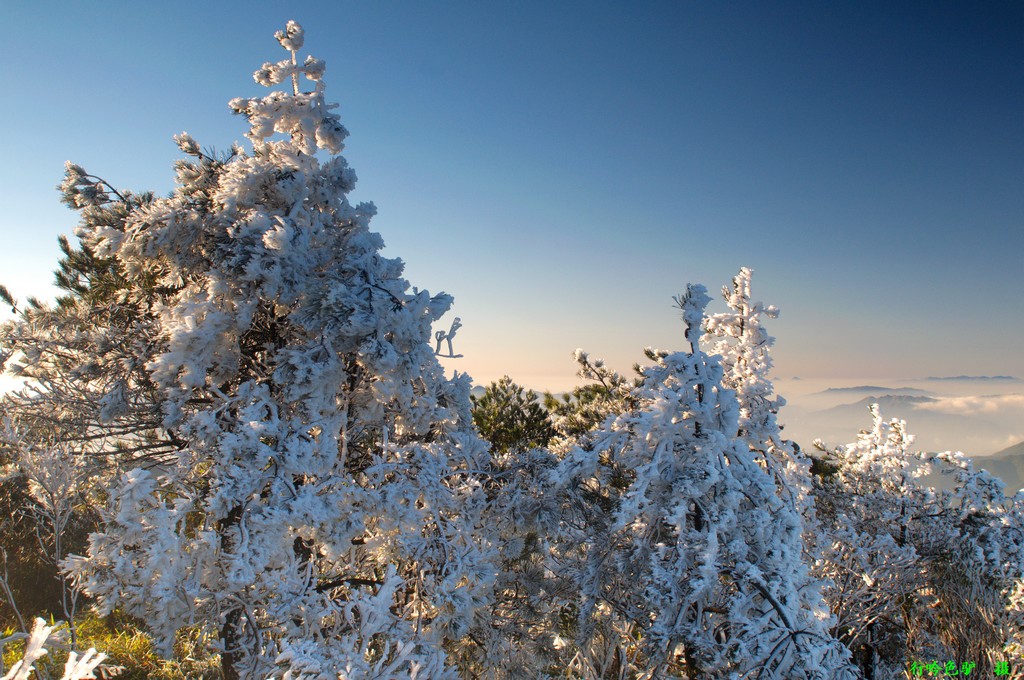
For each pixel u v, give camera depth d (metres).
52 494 6.96
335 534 5.90
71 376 7.27
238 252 6.54
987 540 8.09
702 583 5.17
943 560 7.99
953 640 8.21
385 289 6.89
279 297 6.79
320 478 6.45
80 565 5.17
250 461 5.66
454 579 6.02
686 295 6.36
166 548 5.06
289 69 7.53
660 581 5.31
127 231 6.63
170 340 6.63
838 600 7.66
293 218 7.14
